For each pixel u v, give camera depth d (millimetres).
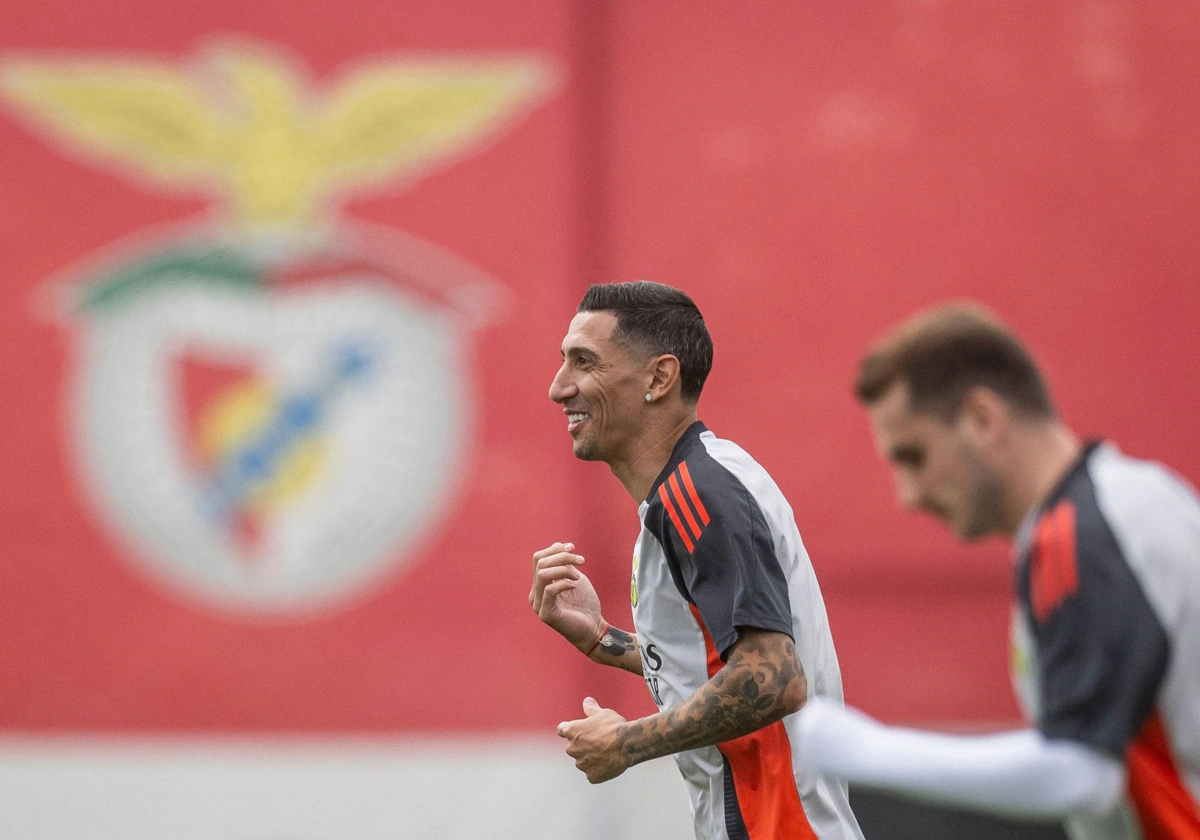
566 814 18188
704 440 6680
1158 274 18422
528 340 19109
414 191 19375
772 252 18828
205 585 18953
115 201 19422
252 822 18422
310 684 18781
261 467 19094
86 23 19625
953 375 4727
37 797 18531
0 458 19062
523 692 18594
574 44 19328
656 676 6773
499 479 18953
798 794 6426
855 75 18922
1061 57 18734
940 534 18359
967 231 18641
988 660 18172
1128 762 4613
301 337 19281
